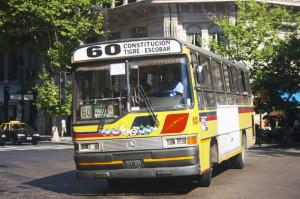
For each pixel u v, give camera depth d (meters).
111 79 11.65
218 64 14.55
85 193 12.47
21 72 57.03
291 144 32.38
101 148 11.41
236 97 16.81
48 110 39.34
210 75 13.34
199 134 11.38
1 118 58.16
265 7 38.50
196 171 11.05
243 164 17.33
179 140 11.04
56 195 12.28
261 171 16.12
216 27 41.81
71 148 32.47
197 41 41.78
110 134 11.35
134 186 13.34
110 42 11.70
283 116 35.94
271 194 11.38
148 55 11.47
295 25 37.25
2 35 41.50
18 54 57.31
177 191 12.13
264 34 36.62
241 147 17.03
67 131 49.38
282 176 14.72
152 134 11.12
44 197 11.97
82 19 39.50
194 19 41.72
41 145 37.06
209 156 12.41
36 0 37.88
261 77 32.94
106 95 11.60
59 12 38.56
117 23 45.62
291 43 32.56
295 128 33.69
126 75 11.55
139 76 11.51
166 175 11.00
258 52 35.84
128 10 43.09
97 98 11.65
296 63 32.25
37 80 53.91
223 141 14.25
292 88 32.00
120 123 11.32
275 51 33.69
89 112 11.63
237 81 17.36
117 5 46.00
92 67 11.84
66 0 38.62
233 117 15.95
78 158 11.54
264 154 23.72
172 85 11.31
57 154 26.58
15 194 12.55
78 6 39.69
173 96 11.23
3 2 37.84
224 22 37.38
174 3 41.12
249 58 36.19
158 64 11.47
